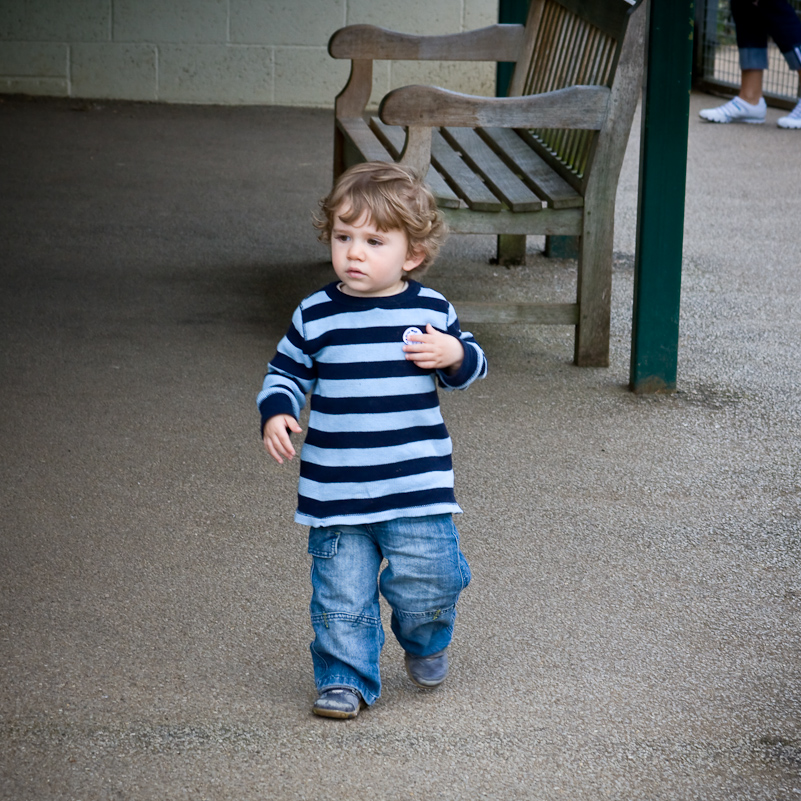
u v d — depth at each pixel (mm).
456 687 3729
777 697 3697
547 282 8891
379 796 3174
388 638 4059
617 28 6668
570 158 7281
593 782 3256
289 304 8148
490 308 6883
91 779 3205
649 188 6234
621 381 6789
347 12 16969
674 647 3992
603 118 6543
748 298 8500
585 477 5422
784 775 3307
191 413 6094
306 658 3873
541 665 3865
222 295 8312
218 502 5059
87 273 8773
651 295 6414
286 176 12648
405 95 6355
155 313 7836
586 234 6789
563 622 4141
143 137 14570
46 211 10695
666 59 6082
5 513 4883
